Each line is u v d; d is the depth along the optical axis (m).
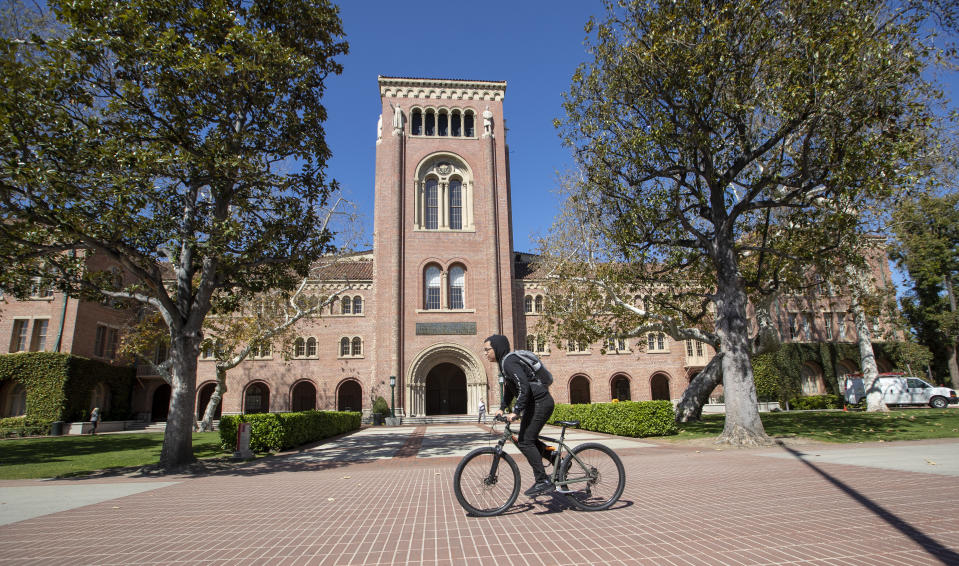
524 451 5.49
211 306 15.29
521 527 4.97
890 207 14.98
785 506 5.57
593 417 20.31
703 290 20.16
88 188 10.51
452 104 40.03
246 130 12.57
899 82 11.84
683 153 14.90
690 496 6.30
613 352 38.88
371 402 35.09
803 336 40.09
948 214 33.38
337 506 6.53
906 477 7.20
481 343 35.78
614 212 16.53
